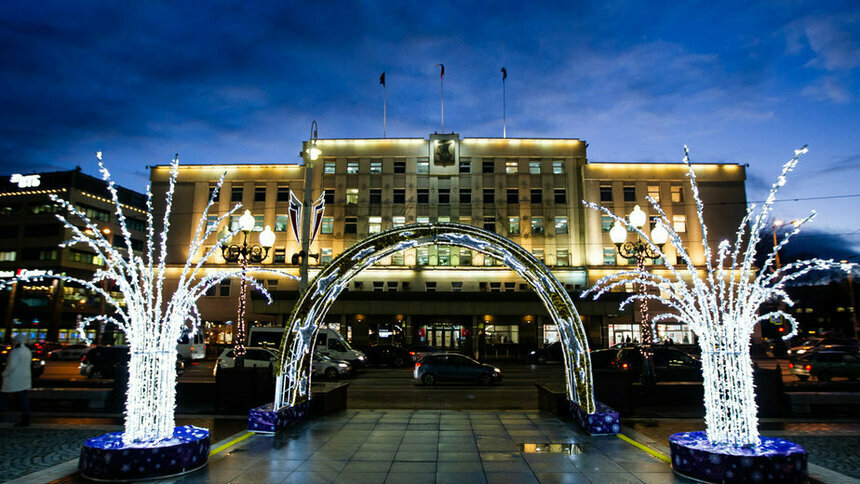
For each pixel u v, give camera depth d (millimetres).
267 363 22953
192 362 35469
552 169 48562
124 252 65062
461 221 47625
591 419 10195
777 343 48250
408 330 44562
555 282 11016
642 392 14508
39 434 10297
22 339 11336
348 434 10250
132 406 7594
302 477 7250
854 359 23125
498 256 12219
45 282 58250
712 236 46344
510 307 43500
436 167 48281
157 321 7926
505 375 27281
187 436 7875
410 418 12164
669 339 43844
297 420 11531
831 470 7770
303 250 18797
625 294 42969
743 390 7473
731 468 6793
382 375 27594
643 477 7277
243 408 13891
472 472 7535
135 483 6984
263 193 48406
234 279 46406
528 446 9195
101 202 63125
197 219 47719
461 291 45406
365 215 47688
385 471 7574
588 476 7332
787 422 12125
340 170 48438
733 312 7742
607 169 47781
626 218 46875
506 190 48281
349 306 43625
